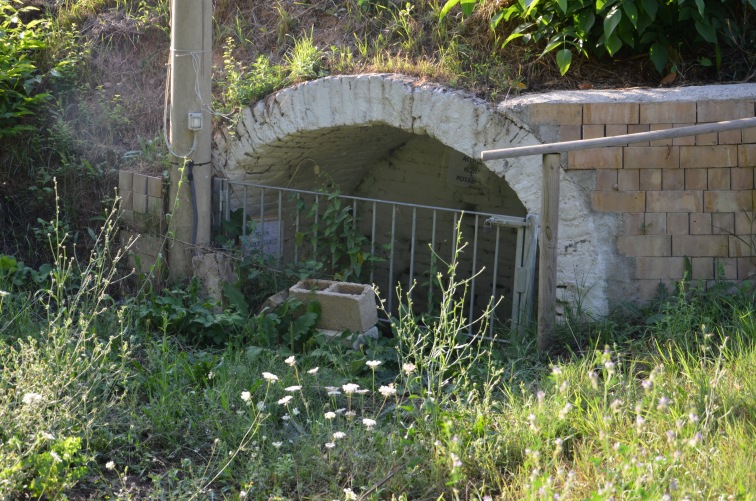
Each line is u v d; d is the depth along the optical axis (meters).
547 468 3.19
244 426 3.82
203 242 5.91
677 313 4.65
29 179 6.43
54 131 6.49
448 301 4.26
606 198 5.05
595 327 4.89
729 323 4.68
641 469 2.85
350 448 3.64
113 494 3.35
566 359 4.68
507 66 5.74
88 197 6.30
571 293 5.16
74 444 3.38
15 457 3.19
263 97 6.17
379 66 5.91
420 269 8.07
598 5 5.38
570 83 5.62
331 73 6.04
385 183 8.05
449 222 7.88
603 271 5.11
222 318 5.08
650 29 5.60
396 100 5.61
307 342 5.11
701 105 4.95
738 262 5.04
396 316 6.31
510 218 5.17
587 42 5.71
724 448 3.23
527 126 5.14
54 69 6.76
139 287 5.93
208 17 5.68
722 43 5.73
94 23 7.35
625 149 5.00
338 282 5.51
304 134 6.08
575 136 5.08
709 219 5.03
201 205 5.87
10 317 4.93
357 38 6.46
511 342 4.93
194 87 5.68
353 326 5.24
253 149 6.16
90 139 6.52
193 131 5.75
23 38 6.75
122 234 6.09
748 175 4.98
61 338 4.00
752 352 4.15
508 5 5.98
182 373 4.41
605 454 3.24
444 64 5.80
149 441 3.78
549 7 5.70
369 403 4.35
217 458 3.67
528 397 3.99
